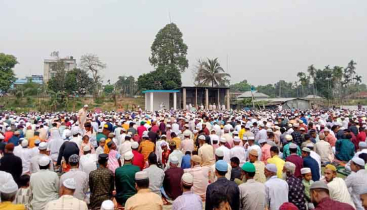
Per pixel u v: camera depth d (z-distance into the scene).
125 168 6.52
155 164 7.29
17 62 62.12
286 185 5.36
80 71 64.06
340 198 5.41
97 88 66.75
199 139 9.76
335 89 81.06
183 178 4.79
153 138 12.65
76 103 59.28
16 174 7.51
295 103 60.44
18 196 5.84
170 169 7.32
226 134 11.95
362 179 5.70
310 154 7.99
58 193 6.21
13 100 59.81
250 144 9.86
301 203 5.55
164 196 7.26
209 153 8.68
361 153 7.60
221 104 55.06
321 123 16.50
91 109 57.66
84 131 13.80
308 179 5.89
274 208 5.18
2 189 4.22
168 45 66.38
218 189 4.93
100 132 12.54
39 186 5.96
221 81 62.19
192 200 4.68
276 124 15.02
